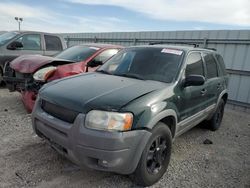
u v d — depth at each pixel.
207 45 8.95
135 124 2.62
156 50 4.08
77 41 15.66
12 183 2.80
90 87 3.01
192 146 4.49
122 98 2.72
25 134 4.18
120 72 3.84
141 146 2.67
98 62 5.70
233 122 6.66
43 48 8.12
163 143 3.13
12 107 5.62
